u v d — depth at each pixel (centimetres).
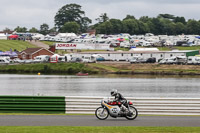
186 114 7631
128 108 6844
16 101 7644
